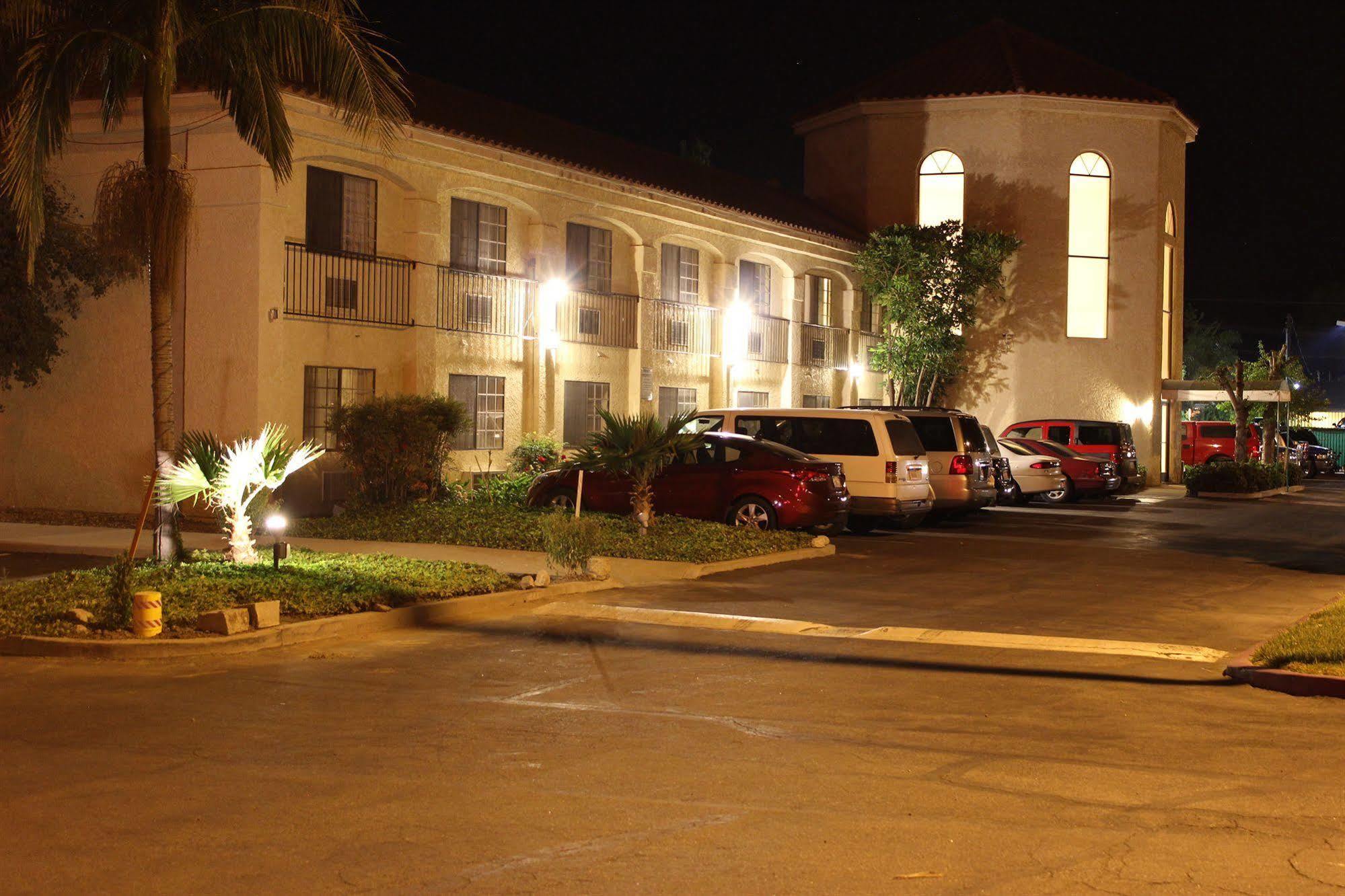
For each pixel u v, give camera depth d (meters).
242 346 20.23
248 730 8.34
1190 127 42.47
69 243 20.09
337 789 7.02
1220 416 51.19
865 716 8.96
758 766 7.57
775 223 33.81
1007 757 7.86
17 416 21.81
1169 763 7.80
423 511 19.89
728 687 9.90
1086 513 29.09
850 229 40.91
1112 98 39.75
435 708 9.03
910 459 22.12
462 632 12.34
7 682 9.80
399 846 6.08
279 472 14.53
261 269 20.14
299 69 15.12
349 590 13.01
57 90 13.87
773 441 21.89
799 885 5.62
